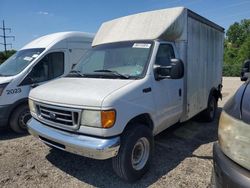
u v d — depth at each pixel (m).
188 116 5.41
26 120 6.19
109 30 5.30
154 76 4.14
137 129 3.69
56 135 3.63
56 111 3.67
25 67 6.27
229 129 2.12
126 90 3.55
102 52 4.78
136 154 3.81
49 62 6.70
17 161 4.56
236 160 2.04
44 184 3.78
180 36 4.96
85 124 3.36
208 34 6.51
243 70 4.74
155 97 4.11
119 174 3.66
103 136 3.27
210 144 5.27
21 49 7.38
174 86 4.71
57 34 7.30
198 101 6.02
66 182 3.82
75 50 7.41
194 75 5.66
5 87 5.80
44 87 4.20
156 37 4.48
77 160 4.57
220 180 2.12
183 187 3.59
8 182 3.85
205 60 6.36
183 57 5.05
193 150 4.94
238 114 2.11
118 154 3.54
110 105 3.26
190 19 5.29
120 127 3.39
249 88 2.39
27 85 6.16
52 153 4.89
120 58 4.45
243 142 2.00
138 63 4.20
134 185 3.68
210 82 6.88
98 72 4.34
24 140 5.70
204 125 6.74
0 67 6.85
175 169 4.13
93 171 4.15
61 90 3.78
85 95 3.42
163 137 5.70
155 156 4.64
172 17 4.68
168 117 4.57
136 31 4.79
